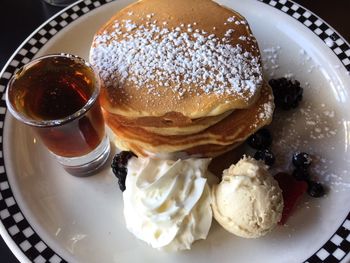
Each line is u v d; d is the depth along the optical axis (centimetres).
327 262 23
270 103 26
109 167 27
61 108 24
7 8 35
